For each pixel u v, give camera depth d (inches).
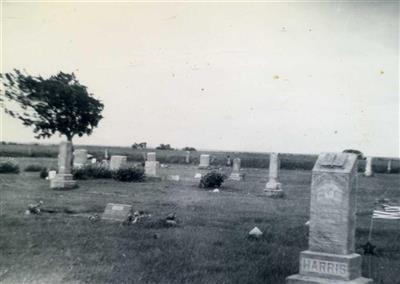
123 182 1150.3
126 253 405.4
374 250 443.8
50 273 343.6
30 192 865.5
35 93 1379.2
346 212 302.4
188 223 577.0
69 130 1443.2
